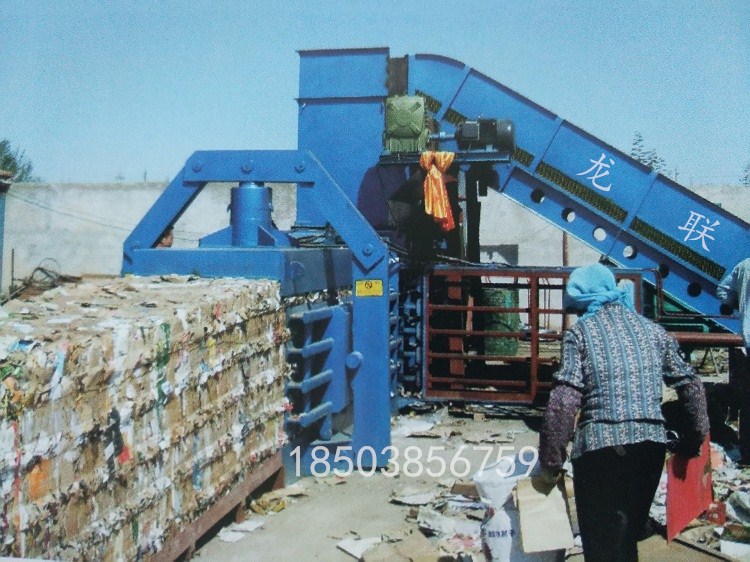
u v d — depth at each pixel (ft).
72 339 12.27
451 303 32.48
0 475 10.28
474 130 33.24
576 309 13.35
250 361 19.45
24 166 121.39
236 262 21.77
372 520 19.53
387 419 23.62
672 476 17.28
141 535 14.14
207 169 24.93
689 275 35.81
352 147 37.55
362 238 23.99
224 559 17.02
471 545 17.21
